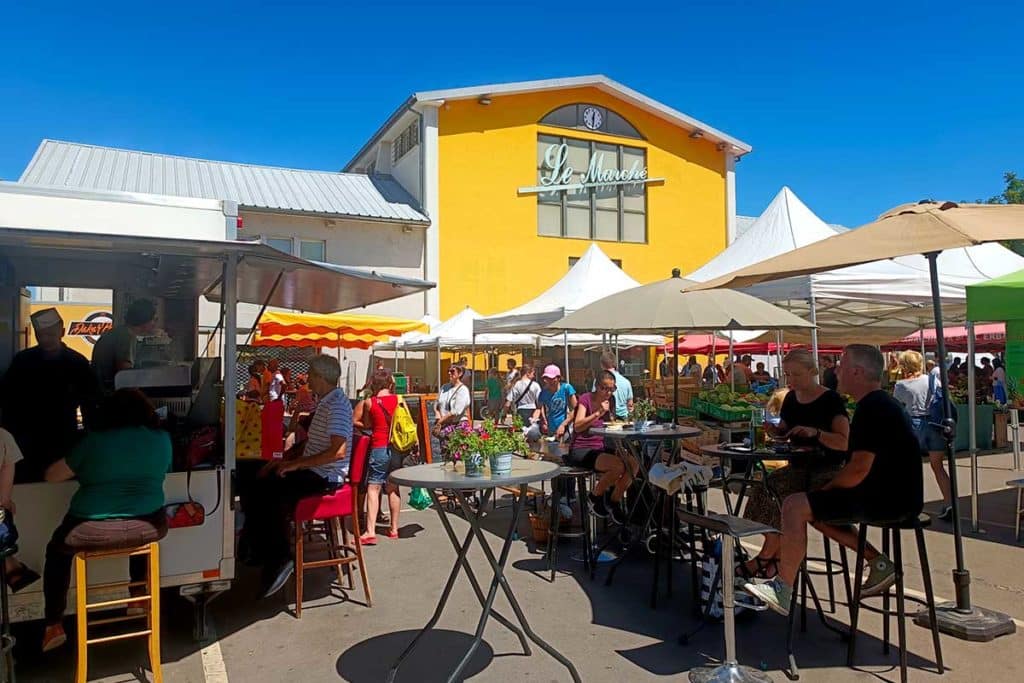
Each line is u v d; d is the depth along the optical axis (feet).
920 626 14.47
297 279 18.12
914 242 12.26
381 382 23.52
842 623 14.76
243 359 43.06
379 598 16.87
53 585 12.24
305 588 17.69
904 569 18.34
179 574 13.84
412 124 65.92
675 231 73.97
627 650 13.61
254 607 16.37
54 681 12.54
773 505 15.76
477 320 38.70
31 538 12.93
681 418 31.37
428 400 36.58
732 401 29.71
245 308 27.84
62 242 11.80
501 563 12.59
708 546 16.78
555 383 27.78
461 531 23.67
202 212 15.39
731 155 77.46
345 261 57.88
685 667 12.82
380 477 22.22
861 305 34.04
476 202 64.54
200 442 14.64
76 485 13.29
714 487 29.86
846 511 12.36
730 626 11.90
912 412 24.89
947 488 24.04
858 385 12.91
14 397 14.70
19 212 13.96
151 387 16.22
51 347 15.44
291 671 12.89
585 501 19.21
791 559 12.51
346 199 60.70
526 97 67.36
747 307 19.92
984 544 20.75
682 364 71.10
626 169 72.02
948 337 80.38
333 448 15.85
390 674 12.16
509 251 65.67
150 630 12.18
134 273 20.12
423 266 61.16
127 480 12.17
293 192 59.41
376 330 36.65
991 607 15.48
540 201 68.08
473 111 64.90
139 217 14.83
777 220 30.48
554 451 21.21
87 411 15.90
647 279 72.08
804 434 15.96
